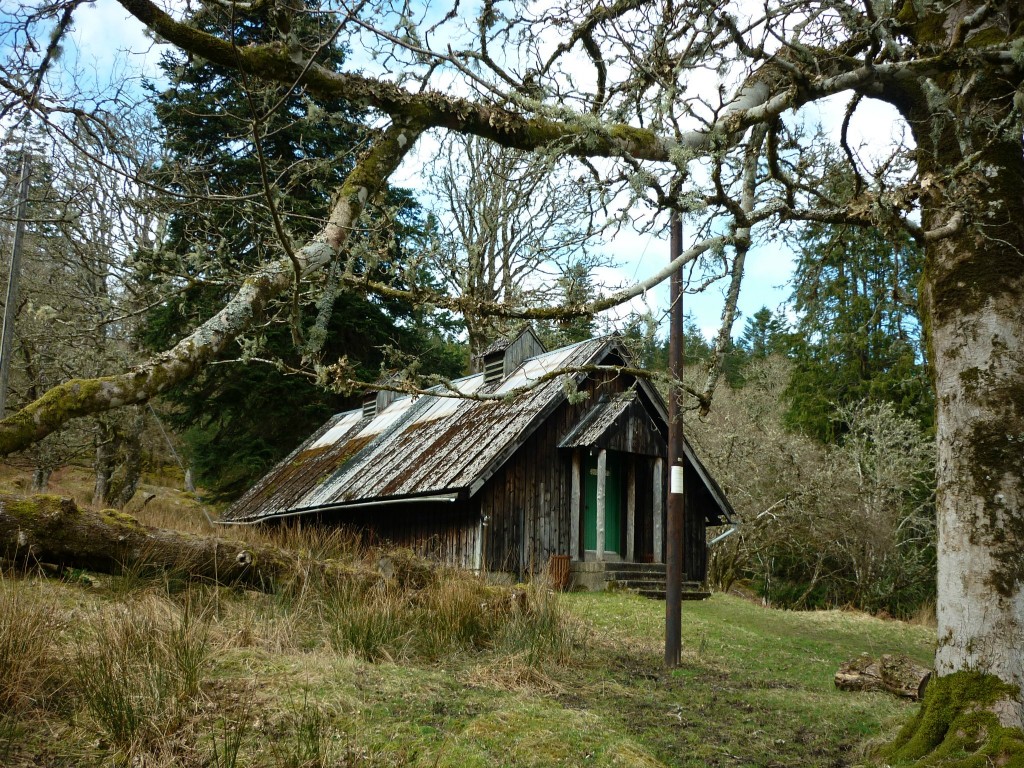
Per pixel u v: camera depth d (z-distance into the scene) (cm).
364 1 349
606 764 496
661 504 1758
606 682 772
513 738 524
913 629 1722
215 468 2761
